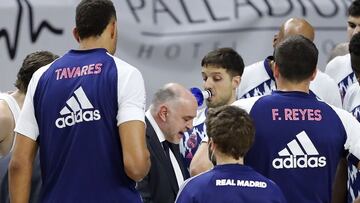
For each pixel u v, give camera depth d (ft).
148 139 22.70
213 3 35.83
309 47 20.11
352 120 20.24
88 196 20.12
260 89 27.55
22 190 20.61
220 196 18.93
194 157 21.98
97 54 20.36
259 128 19.77
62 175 20.24
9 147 24.30
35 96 20.57
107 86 20.02
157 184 22.50
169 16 35.55
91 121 20.03
